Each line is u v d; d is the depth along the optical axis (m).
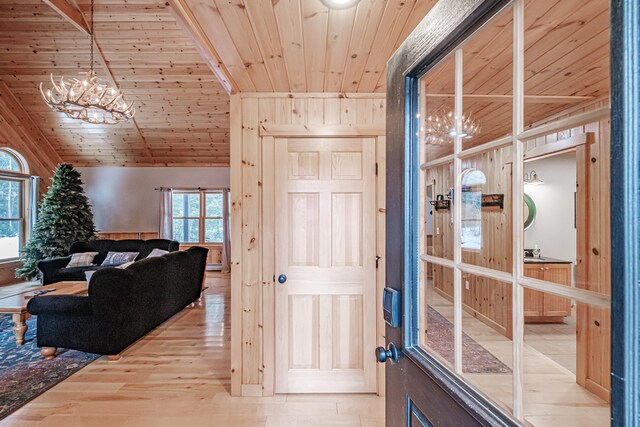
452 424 0.77
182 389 2.64
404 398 1.01
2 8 4.60
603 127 0.59
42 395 2.54
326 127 2.53
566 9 0.91
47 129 6.93
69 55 5.36
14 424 2.18
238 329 2.54
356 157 2.58
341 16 1.58
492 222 1.00
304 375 2.57
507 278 0.78
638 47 0.42
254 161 2.56
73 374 2.89
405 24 1.64
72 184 6.73
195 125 6.89
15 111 6.41
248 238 2.56
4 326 4.14
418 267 0.98
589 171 0.85
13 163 6.79
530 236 1.67
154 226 8.12
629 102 0.43
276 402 2.45
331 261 2.58
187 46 5.16
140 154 7.78
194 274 5.20
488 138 1.07
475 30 0.77
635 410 0.42
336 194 2.58
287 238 2.58
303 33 1.73
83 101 3.71
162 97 6.16
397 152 1.05
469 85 1.16
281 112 2.54
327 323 2.58
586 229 0.93
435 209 0.99
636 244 0.42
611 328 0.45
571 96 1.01
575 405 0.91
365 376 2.57
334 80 2.32
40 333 3.18
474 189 1.00
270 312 2.55
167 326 4.18
